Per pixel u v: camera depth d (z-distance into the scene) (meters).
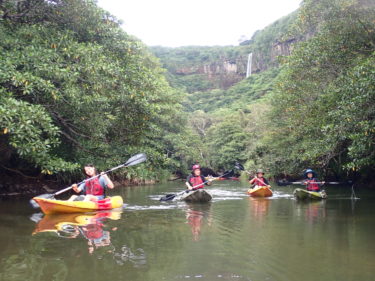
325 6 9.37
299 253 3.39
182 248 3.56
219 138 37.22
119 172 10.29
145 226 4.80
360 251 3.46
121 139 10.20
